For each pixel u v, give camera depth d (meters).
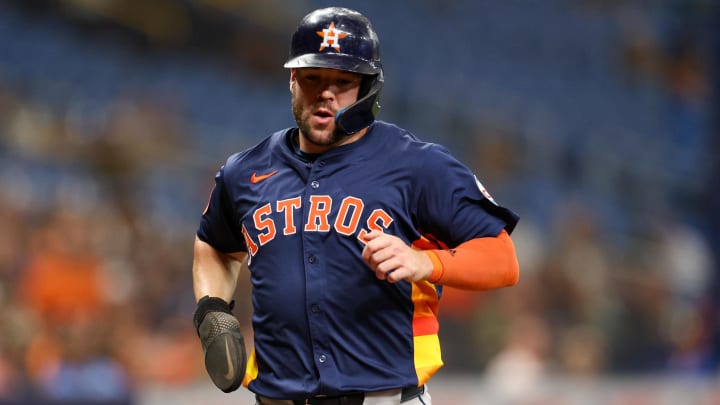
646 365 41.12
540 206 56.75
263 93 60.75
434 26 75.56
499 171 58.38
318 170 11.12
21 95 46.22
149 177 43.22
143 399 25.55
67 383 24.84
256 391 11.38
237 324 11.54
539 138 64.38
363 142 11.23
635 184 65.81
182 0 60.28
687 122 73.44
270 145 11.71
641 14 79.56
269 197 11.30
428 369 11.11
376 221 10.86
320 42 10.77
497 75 73.31
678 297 51.56
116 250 34.34
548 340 36.12
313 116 10.84
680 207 65.88
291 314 10.95
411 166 11.03
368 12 71.56
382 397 10.91
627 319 42.75
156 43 58.94
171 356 31.58
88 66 53.72
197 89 57.19
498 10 79.81
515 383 27.89
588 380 30.20
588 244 45.97
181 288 35.69
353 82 10.84
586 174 64.25
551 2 82.50
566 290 40.59
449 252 10.60
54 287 30.84
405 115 61.28
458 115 63.06
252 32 63.12
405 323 11.04
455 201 10.97
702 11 61.81
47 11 56.19
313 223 10.93
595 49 79.94
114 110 45.56
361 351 10.88
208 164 47.66
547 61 77.38
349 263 10.83
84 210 35.94
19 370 24.92
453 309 37.94
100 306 31.64
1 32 52.75
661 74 77.06
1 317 25.39
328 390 10.78
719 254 34.19
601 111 74.38
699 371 33.81
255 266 11.30
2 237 31.98
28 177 41.00
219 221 12.19
